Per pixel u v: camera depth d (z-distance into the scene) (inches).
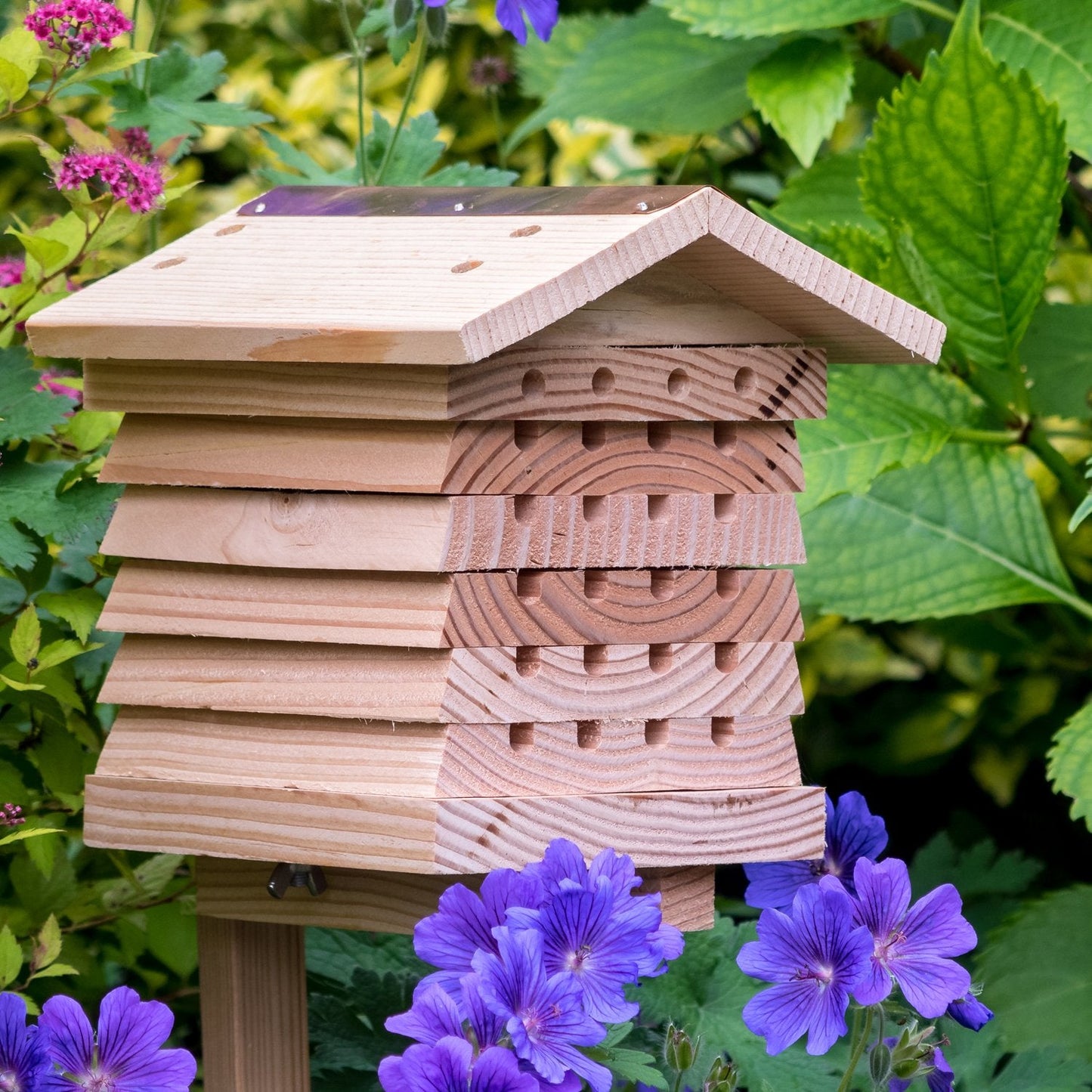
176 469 61.8
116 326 60.8
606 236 59.7
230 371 61.1
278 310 60.1
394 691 60.3
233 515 61.5
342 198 64.0
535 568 60.5
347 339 59.0
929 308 71.1
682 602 61.6
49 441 67.4
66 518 64.9
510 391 59.9
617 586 61.1
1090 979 72.2
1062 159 69.6
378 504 60.4
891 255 70.6
